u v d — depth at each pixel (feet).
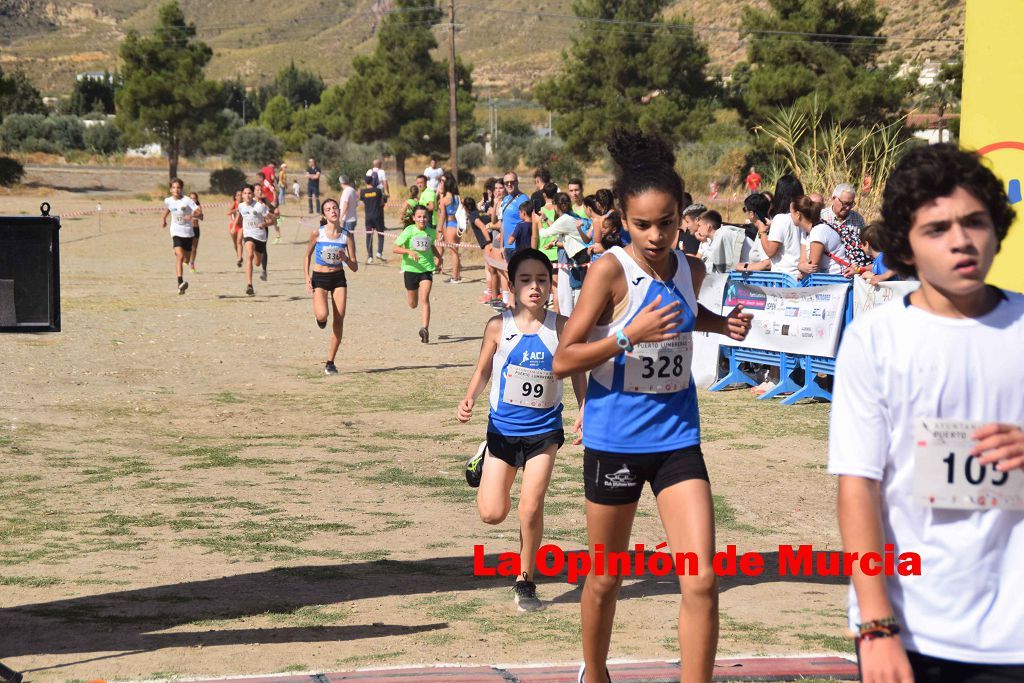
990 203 9.74
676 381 15.07
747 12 158.20
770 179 112.27
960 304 9.88
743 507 30.22
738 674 17.22
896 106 143.13
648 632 20.66
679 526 14.55
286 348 60.34
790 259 45.06
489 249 73.67
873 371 9.91
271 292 82.28
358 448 38.52
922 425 9.78
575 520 29.68
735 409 43.27
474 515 30.07
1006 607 9.71
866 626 9.68
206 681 17.02
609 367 15.08
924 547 9.87
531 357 22.43
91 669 18.16
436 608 22.13
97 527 28.30
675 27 191.83
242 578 24.07
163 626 20.74
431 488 33.04
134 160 293.23
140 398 47.39
